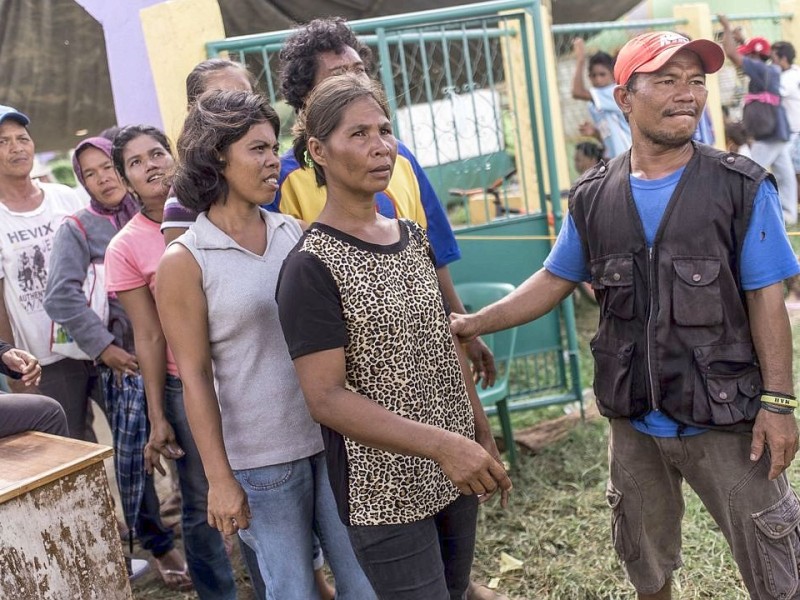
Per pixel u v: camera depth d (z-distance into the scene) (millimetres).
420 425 1831
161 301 2127
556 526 3457
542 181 4395
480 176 4762
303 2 5766
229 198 2178
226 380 2195
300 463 2227
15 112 3592
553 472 3955
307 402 1888
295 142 2160
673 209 2062
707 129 6562
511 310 2402
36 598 2260
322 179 2094
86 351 3186
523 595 3088
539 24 4156
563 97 6789
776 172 6879
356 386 1921
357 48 2600
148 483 3312
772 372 2057
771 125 6746
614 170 2209
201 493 2836
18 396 2740
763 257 2027
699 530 3221
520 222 4402
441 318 2023
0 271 3547
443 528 2139
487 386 2768
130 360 3154
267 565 2240
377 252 1921
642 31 6531
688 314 2053
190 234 2154
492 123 4430
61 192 3818
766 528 2121
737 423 2072
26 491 2221
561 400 4441
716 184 2041
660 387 2123
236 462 2211
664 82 2012
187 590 3414
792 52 6773
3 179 3590
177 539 3779
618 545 2412
